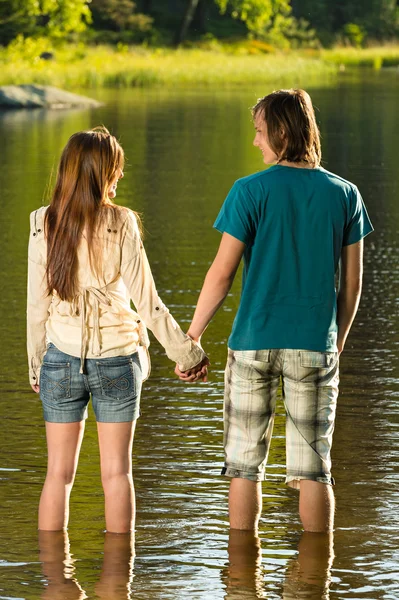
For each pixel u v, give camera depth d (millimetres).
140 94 64500
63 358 7355
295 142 7344
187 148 37531
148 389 11641
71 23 83875
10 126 44594
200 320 7547
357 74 93375
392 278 18156
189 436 9945
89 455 9281
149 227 22406
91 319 7293
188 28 122500
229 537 7449
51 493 7504
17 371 12352
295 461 7422
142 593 6500
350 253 7570
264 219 7285
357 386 11828
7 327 14492
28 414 10609
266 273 7309
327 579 6738
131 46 102250
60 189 7336
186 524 7707
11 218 23094
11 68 72000
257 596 6473
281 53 115438
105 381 7324
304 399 7359
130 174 31000
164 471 8922
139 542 7348
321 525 7492
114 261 7340
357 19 142625
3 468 8930
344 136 42219
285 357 7324
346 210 7402
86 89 69188
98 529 7582
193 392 11531
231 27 126500
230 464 7535
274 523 7746
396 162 34188
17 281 17328
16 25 80938
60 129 43219
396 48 138000
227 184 29109
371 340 14086
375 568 6922
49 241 7312
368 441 9828
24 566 6898
